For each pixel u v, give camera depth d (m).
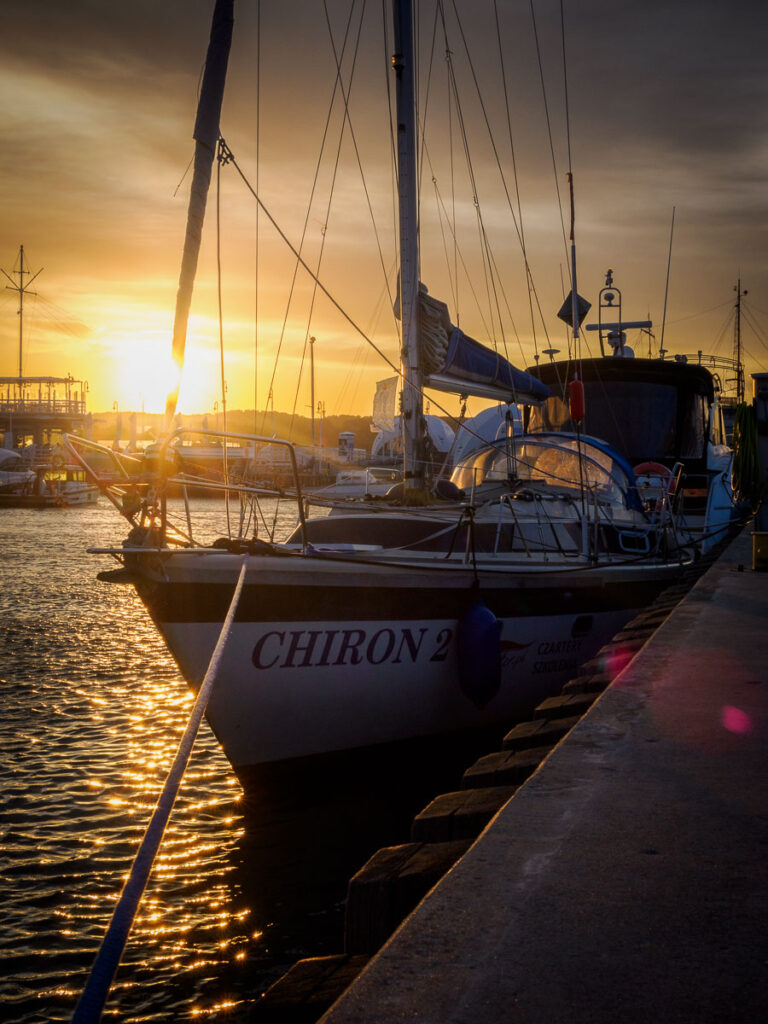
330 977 2.28
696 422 14.82
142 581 6.49
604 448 11.07
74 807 7.64
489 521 9.44
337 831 6.95
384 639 7.40
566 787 3.07
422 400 10.42
